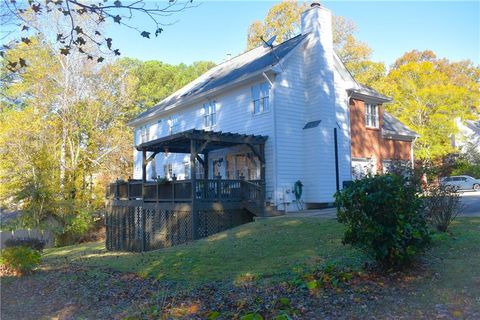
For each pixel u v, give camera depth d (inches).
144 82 1804.9
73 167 1135.0
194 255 406.9
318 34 711.1
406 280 235.6
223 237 478.3
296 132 698.8
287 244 389.1
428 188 344.2
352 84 783.7
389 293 220.1
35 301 324.2
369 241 245.3
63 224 1029.2
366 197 245.6
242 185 626.2
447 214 336.2
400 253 244.7
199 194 583.5
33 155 999.6
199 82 1001.5
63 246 999.6
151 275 355.6
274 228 473.1
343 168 740.0
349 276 249.9
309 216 540.4
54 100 1119.0
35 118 1077.1
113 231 824.9
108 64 1208.2
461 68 1652.3
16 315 288.4
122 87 1277.1
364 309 202.7
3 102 1112.8
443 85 1300.4
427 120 1295.5
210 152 836.0
